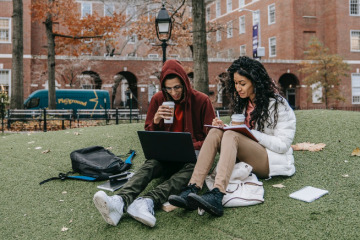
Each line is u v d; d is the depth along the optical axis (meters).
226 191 2.59
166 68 2.97
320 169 3.33
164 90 3.06
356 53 29.70
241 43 36.00
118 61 26.00
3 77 24.94
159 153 2.84
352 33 29.64
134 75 27.16
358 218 2.20
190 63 26.09
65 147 5.24
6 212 2.81
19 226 2.54
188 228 2.31
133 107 29.12
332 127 4.95
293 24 29.30
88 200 2.99
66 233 2.39
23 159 4.66
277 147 2.79
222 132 2.72
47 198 3.10
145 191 3.11
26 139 6.25
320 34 30.05
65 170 4.03
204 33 7.31
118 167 3.64
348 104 29.41
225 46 38.50
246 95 2.96
